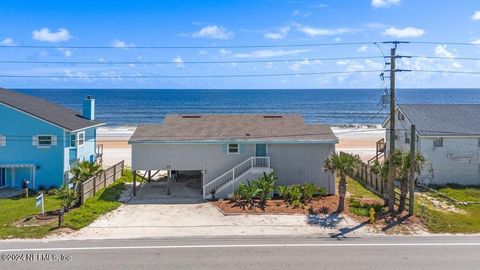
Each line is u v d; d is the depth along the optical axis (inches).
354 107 6269.7
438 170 1368.1
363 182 1364.4
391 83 960.9
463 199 1170.0
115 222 914.7
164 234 831.1
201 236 817.5
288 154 1182.3
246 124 1295.5
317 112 5438.0
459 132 1357.0
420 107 1496.1
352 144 2429.9
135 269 634.8
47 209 1014.4
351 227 877.2
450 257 696.4
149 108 5880.9
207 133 1215.6
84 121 1497.3
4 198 1148.5
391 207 981.2
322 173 1182.3
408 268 645.3
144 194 1187.9
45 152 1274.6
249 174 1144.2
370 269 640.4
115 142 2471.7
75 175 1147.3
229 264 658.2
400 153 991.6
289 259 682.8
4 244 757.3
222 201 1087.0
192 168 1182.3
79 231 846.5
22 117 1267.2
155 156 1176.8
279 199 1099.3
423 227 881.5
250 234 831.7
